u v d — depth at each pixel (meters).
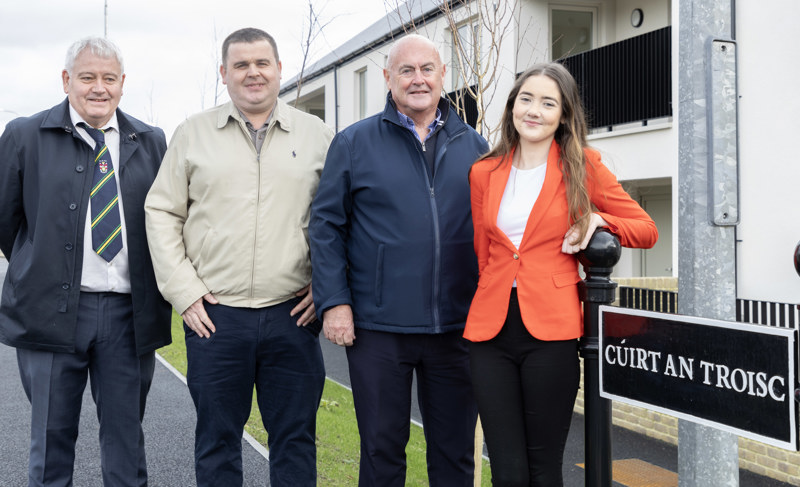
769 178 7.42
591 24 12.79
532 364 2.43
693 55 1.82
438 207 2.97
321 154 3.36
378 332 2.97
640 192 12.23
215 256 3.17
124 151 3.29
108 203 3.22
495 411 2.48
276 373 3.31
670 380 1.78
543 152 2.55
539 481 2.46
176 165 3.24
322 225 3.00
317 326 3.37
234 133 3.23
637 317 1.87
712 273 1.81
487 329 2.48
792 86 7.13
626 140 10.56
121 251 3.25
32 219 3.18
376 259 2.95
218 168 3.17
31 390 3.23
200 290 3.14
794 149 7.14
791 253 7.19
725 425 1.63
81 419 5.75
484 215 2.57
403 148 3.01
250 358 3.22
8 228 3.28
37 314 3.14
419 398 3.21
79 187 3.17
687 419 1.73
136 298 3.26
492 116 11.98
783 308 5.22
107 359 3.27
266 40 3.18
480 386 2.51
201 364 3.20
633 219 2.39
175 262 3.16
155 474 4.44
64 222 3.15
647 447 5.66
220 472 3.26
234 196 3.16
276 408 3.33
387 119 3.00
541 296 2.41
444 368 3.05
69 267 3.15
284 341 3.24
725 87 1.80
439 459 3.13
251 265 3.15
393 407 2.98
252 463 4.66
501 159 2.61
